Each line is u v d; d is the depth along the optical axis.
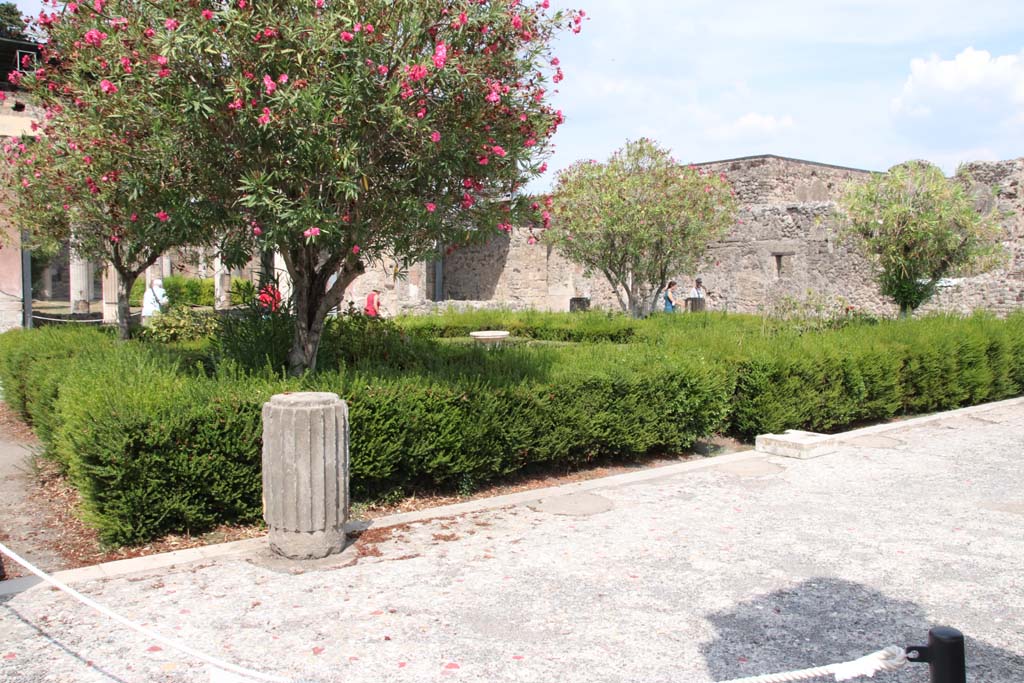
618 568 4.46
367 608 3.88
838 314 13.59
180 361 6.79
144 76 5.24
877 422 9.62
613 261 16.20
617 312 17.61
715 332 10.63
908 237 13.28
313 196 5.49
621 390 6.98
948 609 3.96
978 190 19.84
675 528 5.21
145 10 5.28
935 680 2.18
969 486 6.38
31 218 8.88
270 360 6.52
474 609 3.88
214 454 5.00
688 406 7.45
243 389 5.37
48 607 3.88
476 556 4.64
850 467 7.05
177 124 5.28
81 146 6.32
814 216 21.64
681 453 7.77
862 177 29.38
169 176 5.55
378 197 5.62
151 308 14.88
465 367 6.98
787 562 4.59
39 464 6.91
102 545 4.82
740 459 7.40
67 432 5.05
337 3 5.25
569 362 7.51
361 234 5.64
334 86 5.11
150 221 5.67
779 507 5.74
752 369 8.17
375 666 3.28
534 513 5.55
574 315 17.25
